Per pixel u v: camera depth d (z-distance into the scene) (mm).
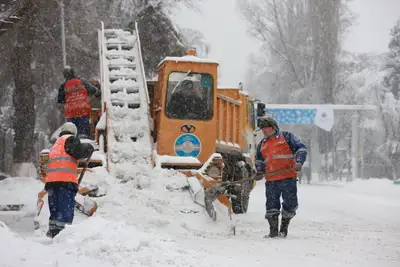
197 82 37000
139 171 31984
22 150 73812
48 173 22891
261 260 18766
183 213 28406
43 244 18375
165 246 18500
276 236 26500
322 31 154875
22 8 69188
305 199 57906
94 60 81250
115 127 34844
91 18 80062
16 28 71938
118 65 39125
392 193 72250
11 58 75125
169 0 81938
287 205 26719
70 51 78500
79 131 37094
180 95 36625
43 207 27062
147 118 35938
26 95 74250
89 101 37719
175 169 33562
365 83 160000
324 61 155125
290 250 21609
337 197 61719
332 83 155375
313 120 110375
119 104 36406
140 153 33406
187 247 20984
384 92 158000
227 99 40969
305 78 160375
